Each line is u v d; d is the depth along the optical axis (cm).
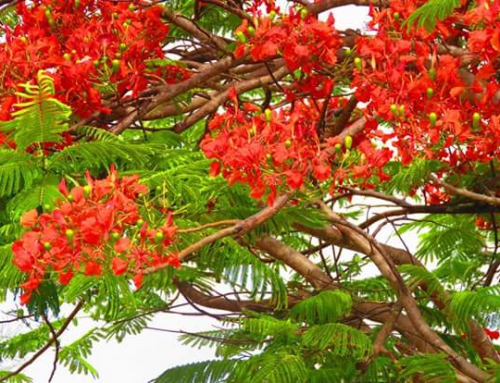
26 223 515
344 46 676
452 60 604
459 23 651
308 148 568
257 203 659
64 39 699
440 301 766
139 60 667
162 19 788
